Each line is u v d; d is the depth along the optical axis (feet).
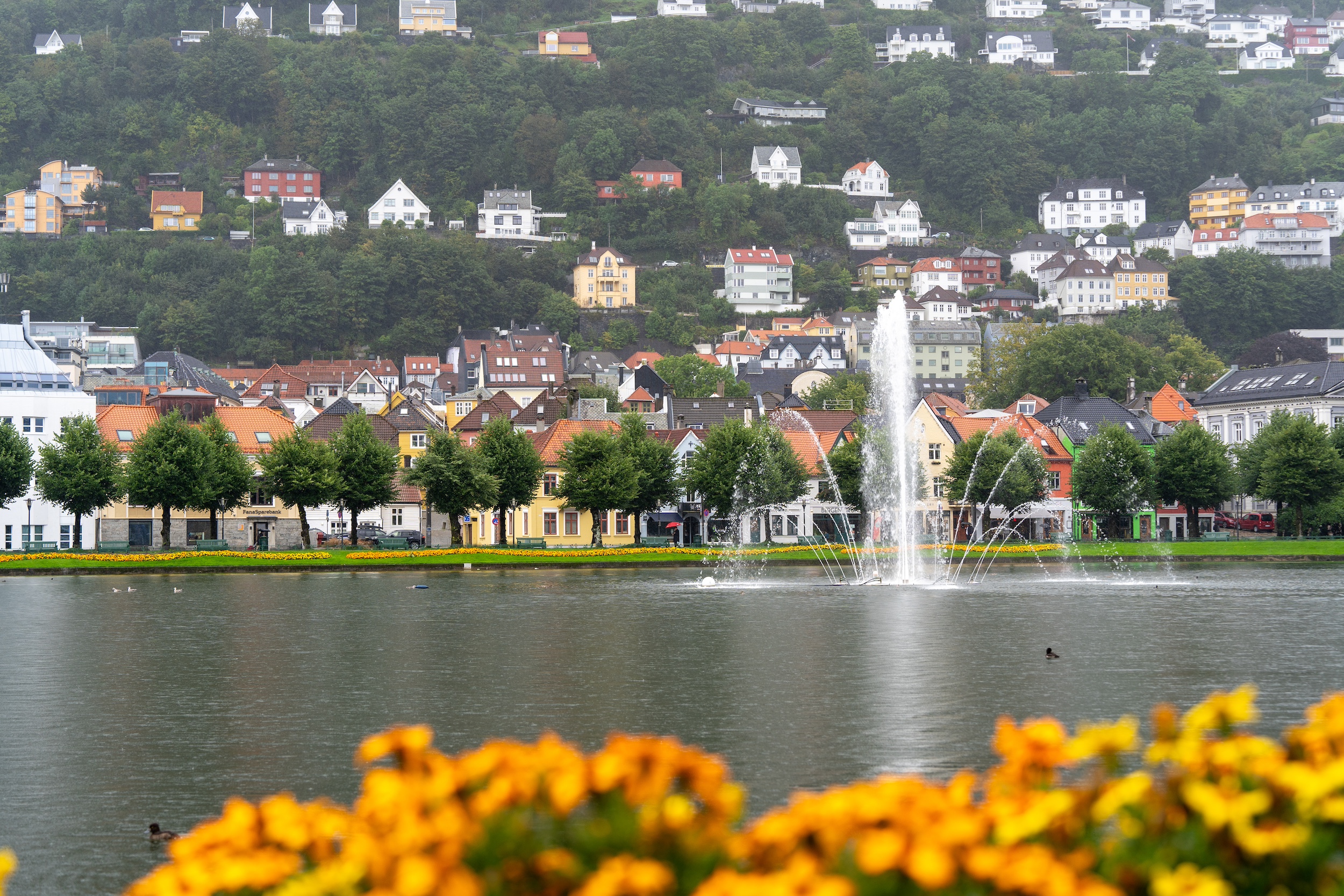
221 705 169.99
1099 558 516.32
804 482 544.21
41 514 543.39
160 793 122.21
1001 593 359.25
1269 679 186.91
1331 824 41.81
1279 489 540.52
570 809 41.91
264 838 46.11
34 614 297.74
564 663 209.05
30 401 564.71
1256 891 41.78
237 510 583.17
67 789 123.95
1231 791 42.39
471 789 43.70
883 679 189.26
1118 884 41.09
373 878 41.19
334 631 259.60
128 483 458.09
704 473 512.63
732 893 37.73
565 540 590.96
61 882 96.02
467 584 398.21
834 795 42.37
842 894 36.88
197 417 606.55
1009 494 566.36
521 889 41.27
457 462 474.49
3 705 171.53
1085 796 43.80
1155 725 48.88
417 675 196.85
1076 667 200.75
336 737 147.64
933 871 38.14
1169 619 278.26
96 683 191.62
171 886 43.34
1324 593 350.84
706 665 206.08
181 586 389.19
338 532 607.37
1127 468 562.25
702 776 44.09
